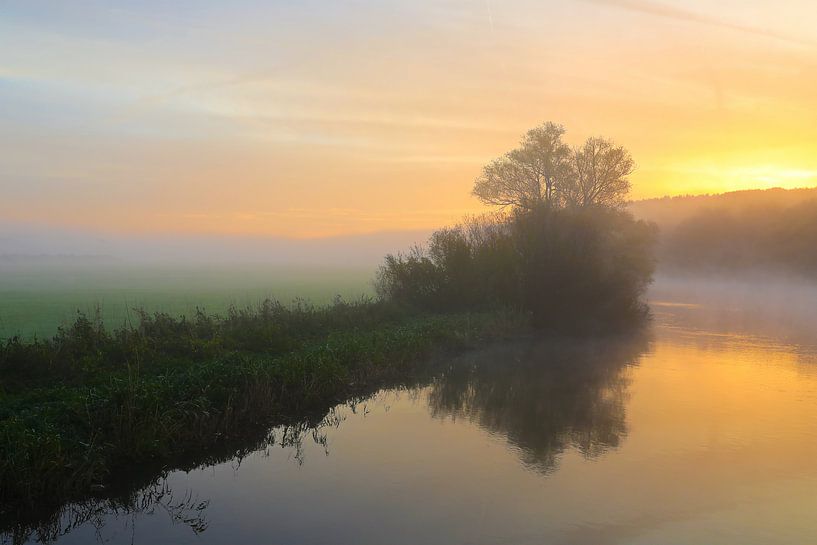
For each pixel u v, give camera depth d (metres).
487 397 13.12
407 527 6.41
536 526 6.41
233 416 10.04
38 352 11.05
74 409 8.45
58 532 6.46
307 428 10.59
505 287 26.44
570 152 39.25
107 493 7.51
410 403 12.58
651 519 6.60
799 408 12.02
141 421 8.55
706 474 8.09
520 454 8.99
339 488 7.61
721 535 6.20
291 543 6.08
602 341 22.83
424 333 19.14
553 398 13.00
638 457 8.86
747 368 16.98
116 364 11.82
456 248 26.86
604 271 27.78
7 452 7.01
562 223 27.88
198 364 12.26
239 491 7.55
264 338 15.12
